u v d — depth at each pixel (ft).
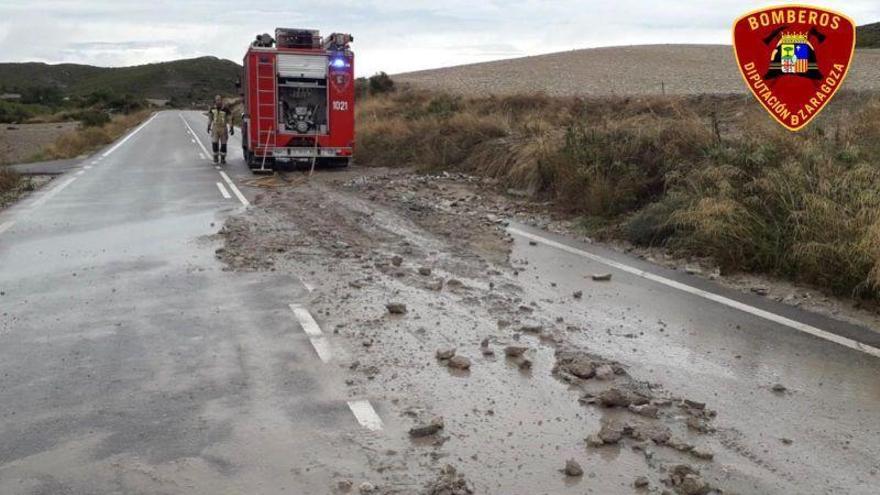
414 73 199.11
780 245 26.45
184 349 18.31
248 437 13.56
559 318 20.99
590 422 14.29
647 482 11.97
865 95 51.78
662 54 185.68
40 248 30.94
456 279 25.25
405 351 18.15
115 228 35.65
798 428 14.08
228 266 27.25
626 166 38.88
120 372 16.79
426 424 13.88
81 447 13.17
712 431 13.93
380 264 27.40
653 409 14.61
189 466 12.50
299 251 29.76
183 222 37.14
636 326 20.40
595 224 35.14
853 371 17.08
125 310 21.74
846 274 23.43
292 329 19.85
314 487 11.82
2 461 12.67
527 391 15.75
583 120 54.65
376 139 74.79
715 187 31.27
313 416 14.46
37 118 230.48
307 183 54.03
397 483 11.93
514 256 29.55
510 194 46.42
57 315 21.25
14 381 16.24
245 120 67.56
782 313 21.77
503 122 62.44
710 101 61.21
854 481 12.13
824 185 27.50
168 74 641.40
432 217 38.17
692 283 25.40
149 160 78.74
